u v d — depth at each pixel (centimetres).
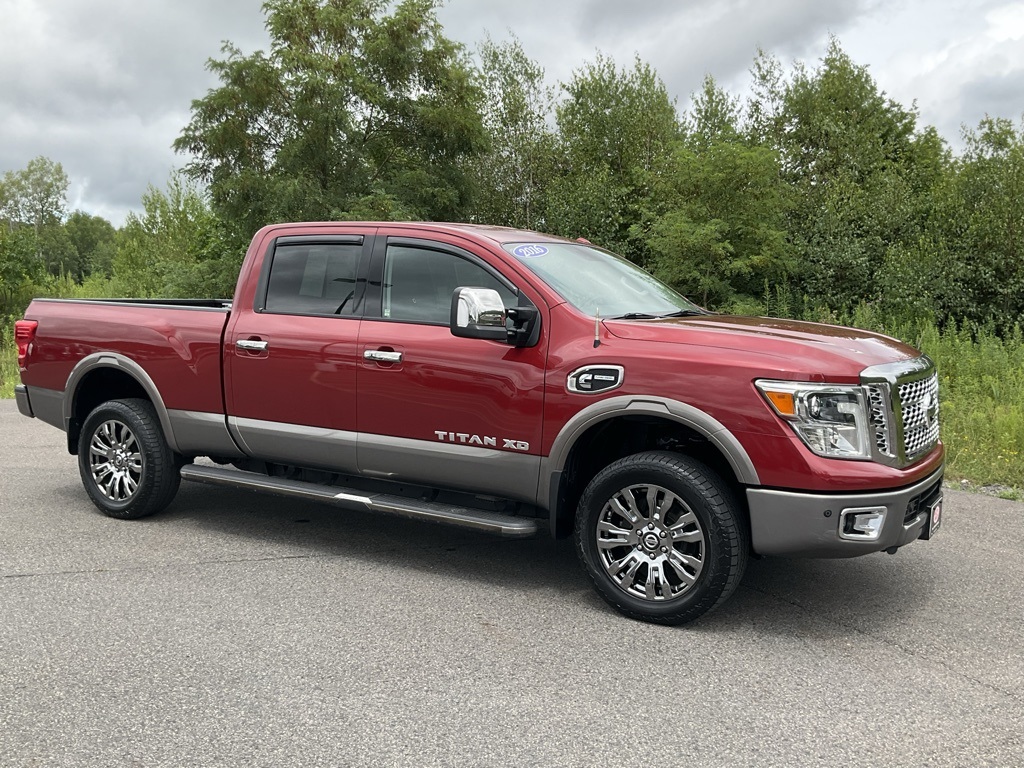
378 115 2575
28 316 638
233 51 2452
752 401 391
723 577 398
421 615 423
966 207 1898
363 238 511
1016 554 538
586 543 432
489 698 333
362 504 491
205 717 314
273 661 365
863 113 2639
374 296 499
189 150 2502
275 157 2477
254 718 314
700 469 406
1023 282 1791
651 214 2036
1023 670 368
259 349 522
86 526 576
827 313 1788
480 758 287
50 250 9262
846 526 387
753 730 310
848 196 2056
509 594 457
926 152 2755
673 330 423
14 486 696
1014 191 1816
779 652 384
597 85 2556
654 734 306
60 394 614
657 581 418
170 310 573
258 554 520
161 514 612
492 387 450
